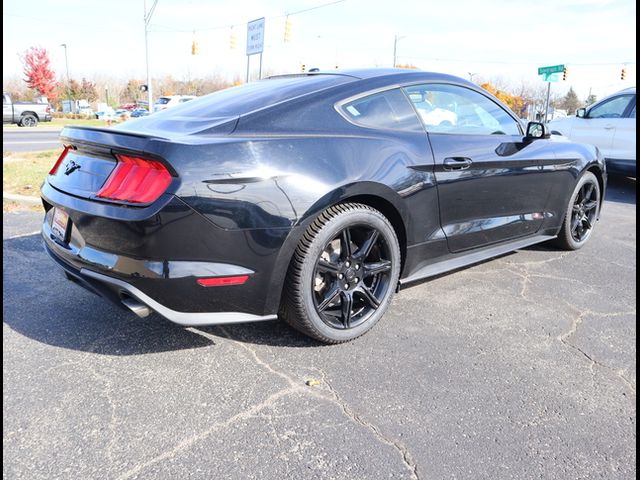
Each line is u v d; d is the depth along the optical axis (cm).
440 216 305
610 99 812
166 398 217
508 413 213
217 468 178
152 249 214
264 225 227
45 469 175
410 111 300
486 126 349
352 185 249
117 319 292
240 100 274
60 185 256
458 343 272
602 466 184
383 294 280
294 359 252
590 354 263
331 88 279
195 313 229
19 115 2462
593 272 391
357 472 178
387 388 229
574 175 412
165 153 212
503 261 415
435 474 178
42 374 233
